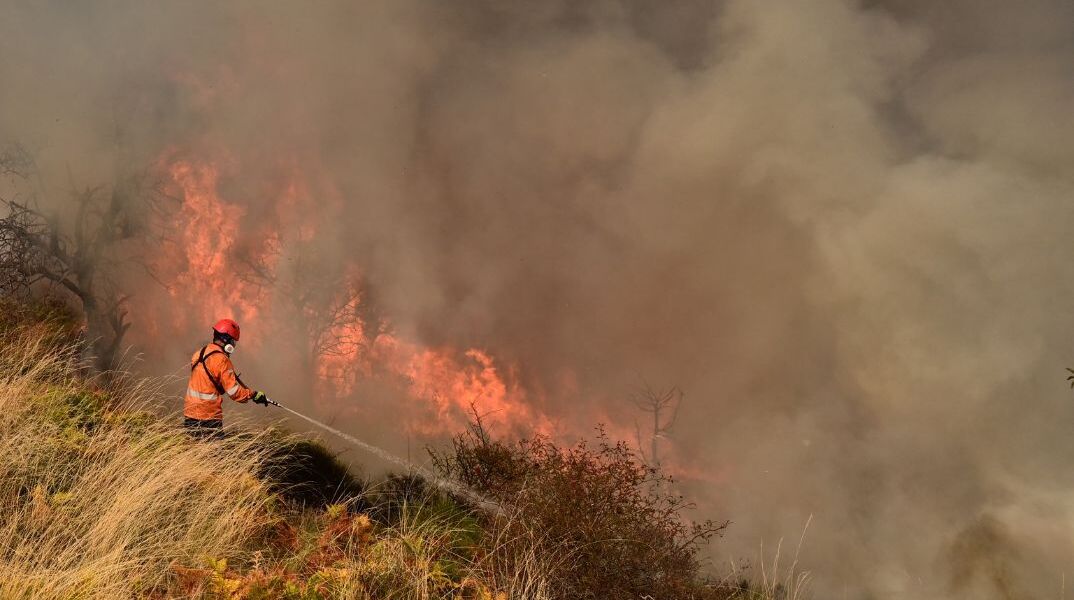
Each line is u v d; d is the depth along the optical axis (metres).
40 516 3.45
